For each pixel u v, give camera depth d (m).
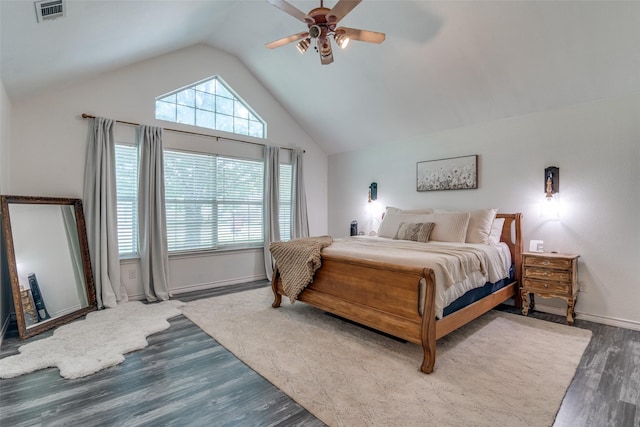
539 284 3.28
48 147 3.40
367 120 4.86
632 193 2.99
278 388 2.00
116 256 3.71
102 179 3.61
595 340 2.73
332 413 1.75
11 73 2.65
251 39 4.32
